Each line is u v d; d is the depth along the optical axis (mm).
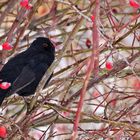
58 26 12961
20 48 12891
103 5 11914
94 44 7059
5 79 10617
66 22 12750
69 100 10008
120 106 11570
